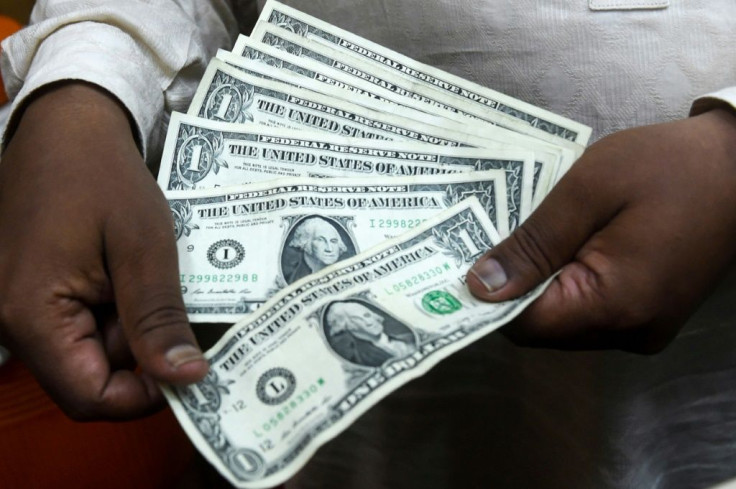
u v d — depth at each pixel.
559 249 0.52
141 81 0.67
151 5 0.73
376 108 0.75
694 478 0.83
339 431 0.49
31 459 0.97
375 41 0.77
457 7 0.69
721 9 0.62
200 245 0.66
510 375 0.83
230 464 0.48
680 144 0.51
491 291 0.53
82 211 0.51
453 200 0.68
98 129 0.57
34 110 0.60
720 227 0.51
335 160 0.72
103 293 0.52
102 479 1.06
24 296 0.49
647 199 0.49
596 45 0.65
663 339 0.54
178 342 0.47
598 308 0.51
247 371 0.53
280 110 0.76
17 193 0.54
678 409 0.76
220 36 0.87
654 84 0.65
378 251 0.62
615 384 0.72
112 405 0.50
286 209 0.68
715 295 0.68
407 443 0.92
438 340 0.53
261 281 0.63
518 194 0.67
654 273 0.50
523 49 0.68
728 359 0.73
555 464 0.85
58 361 0.50
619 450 0.76
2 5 1.36
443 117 0.73
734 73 0.64
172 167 0.72
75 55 0.63
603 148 0.52
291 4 0.79
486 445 0.92
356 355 0.53
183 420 0.50
